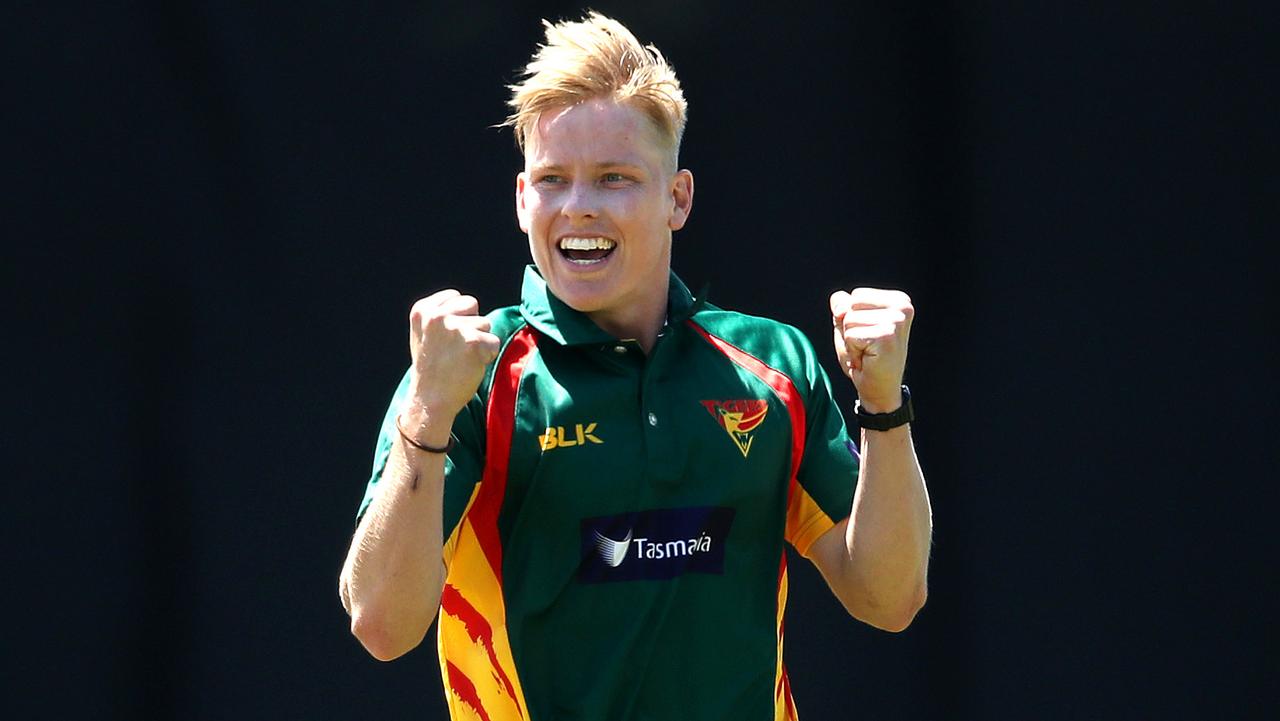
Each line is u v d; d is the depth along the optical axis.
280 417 18.98
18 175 18.61
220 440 18.92
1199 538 19.50
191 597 18.88
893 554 9.83
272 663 18.97
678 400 9.84
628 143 9.54
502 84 19.22
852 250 19.56
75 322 18.72
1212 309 19.52
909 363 19.66
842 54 19.52
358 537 9.12
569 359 9.73
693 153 19.41
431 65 19.16
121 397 18.78
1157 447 19.58
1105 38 19.48
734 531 9.82
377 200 19.09
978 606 19.66
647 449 9.58
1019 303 19.62
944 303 19.64
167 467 18.86
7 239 18.61
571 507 9.48
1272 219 19.38
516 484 9.51
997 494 19.67
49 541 18.67
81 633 18.69
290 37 18.91
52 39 18.62
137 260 18.80
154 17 18.73
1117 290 19.59
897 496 9.78
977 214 19.61
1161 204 19.52
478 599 9.68
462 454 9.41
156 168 18.78
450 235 19.19
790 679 19.69
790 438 10.11
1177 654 19.50
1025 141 19.55
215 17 18.78
